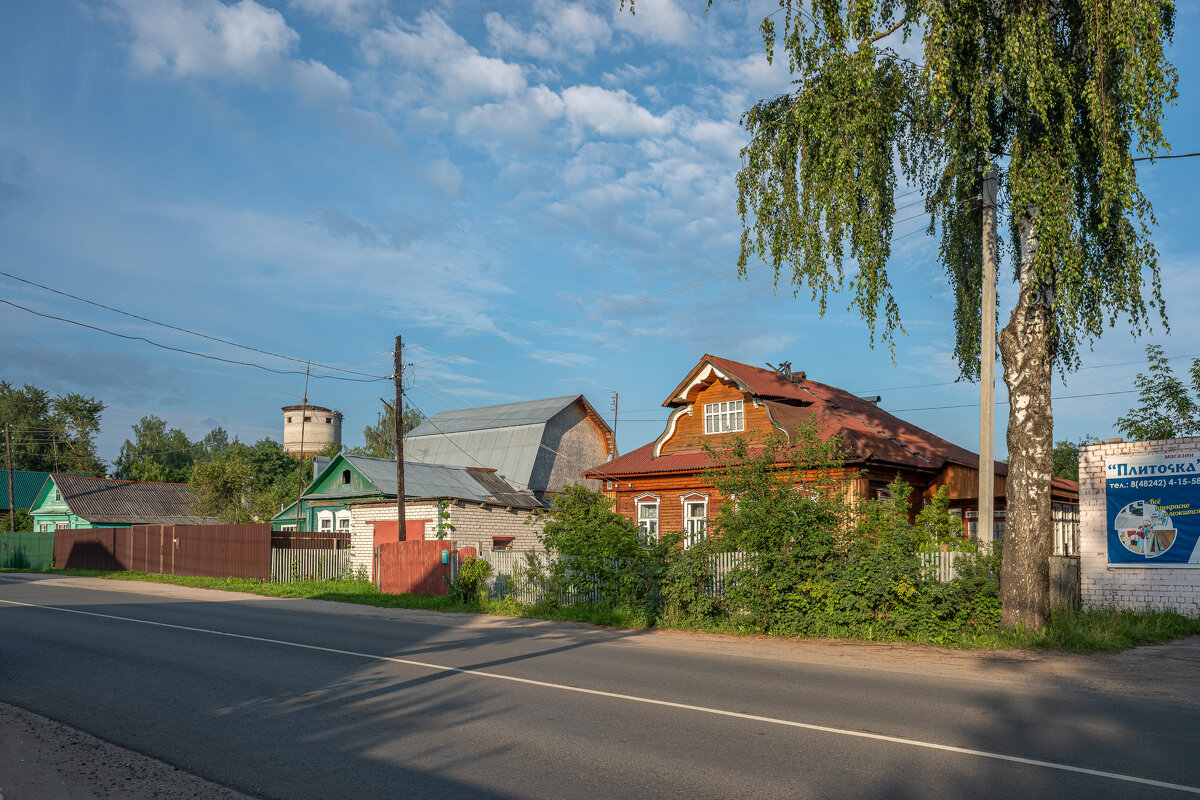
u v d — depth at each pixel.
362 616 20.72
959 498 28.19
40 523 62.06
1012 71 12.97
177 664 12.16
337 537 37.47
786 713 8.59
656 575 18.47
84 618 19.30
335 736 7.73
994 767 6.51
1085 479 17.44
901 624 15.09
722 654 13.59
